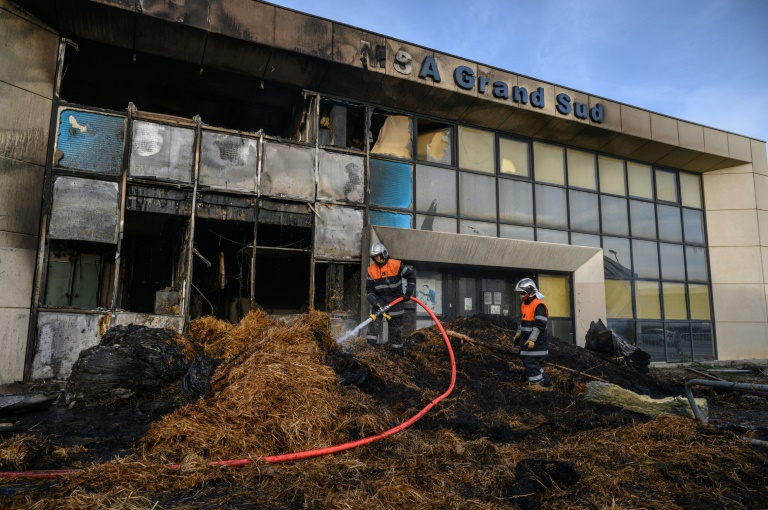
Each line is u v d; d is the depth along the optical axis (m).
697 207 17.33
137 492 3.35
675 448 4.36
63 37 9.22
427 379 6.82
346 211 11.27
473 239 12.12
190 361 6.90
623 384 7.87
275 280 13.37
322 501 3.26
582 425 5.37
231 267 12.78
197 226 11.33
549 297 13.78
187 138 9.89
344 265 11.46
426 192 12.45
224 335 8.70
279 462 3.99
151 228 11.34
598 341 9.45
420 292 12.30
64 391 6.48
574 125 13.98
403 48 11.57
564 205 14.57
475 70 12.46
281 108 12.59
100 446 4.55
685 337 16.12
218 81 11.20
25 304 8.27
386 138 12.25
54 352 8.40
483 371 7.38
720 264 17.03
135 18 9.17
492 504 3.27
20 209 8.33
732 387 5.00
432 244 11.70
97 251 11.06
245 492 3.46
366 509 3.10
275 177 10.60
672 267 16.33
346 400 4.99
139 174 9.38
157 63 10.48
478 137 13.51
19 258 8.25
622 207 15.67
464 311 12.77
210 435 4.25
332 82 11.22
